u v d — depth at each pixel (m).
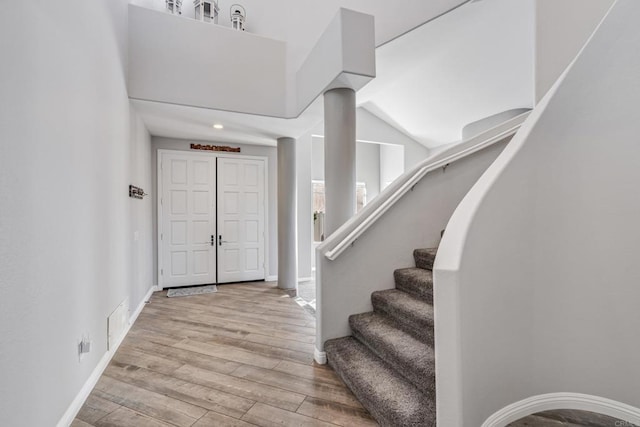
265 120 4.17
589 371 1.73
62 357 1.73
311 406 1.92
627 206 1.66
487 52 3.96
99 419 1.82
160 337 3.07
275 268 5.85
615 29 1.65
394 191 2.65
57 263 1.68
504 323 1.57
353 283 2.57
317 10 3.86
